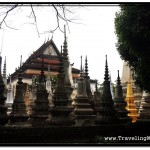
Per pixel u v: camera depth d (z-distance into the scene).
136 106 25.80
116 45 18.50
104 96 15.21
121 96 19.36
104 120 14.67
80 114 17.52
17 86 16.20
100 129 12.75
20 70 16.83
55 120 13.85
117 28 17.05
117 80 19.81
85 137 12.27
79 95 18.20
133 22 15.84
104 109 14.95
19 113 15.40
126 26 16.20
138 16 15.41
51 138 11.59
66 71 20.33
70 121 14.04
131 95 23.69
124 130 13.24
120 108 18.86
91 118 17.52
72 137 12.02
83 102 18.02
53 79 37.44
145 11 15.25
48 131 11.62
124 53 18.25
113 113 14.99
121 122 15.64
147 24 15.32
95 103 19.55
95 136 12.36
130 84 24.06
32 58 30.55
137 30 15.42
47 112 16.67
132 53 17.05
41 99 16.98
